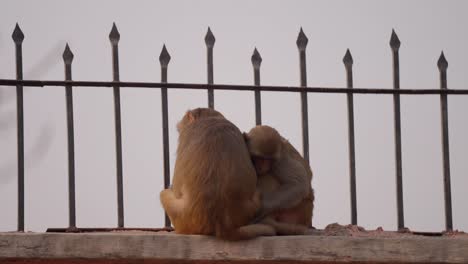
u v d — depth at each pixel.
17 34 16.41
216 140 14.35
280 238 14.04
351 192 16.72
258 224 14.52
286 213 15.70
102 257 14.01
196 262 14.02
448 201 16.88
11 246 14.08
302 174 15.47
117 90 16.52
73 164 16.42
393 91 16.80
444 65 16.91
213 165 14.13
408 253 14.10
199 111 15.94
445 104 16.88
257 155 15.05
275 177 15.55
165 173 16.52
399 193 16.80
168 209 14.66
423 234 16.84
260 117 16.58
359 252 14.07
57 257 14.05
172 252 13.98
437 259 14.11
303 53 16.75
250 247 13.99
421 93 16.83
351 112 16.72
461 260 14.12
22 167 16.25
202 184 14.07
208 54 16.61
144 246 14.01
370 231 17.05
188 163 14.33
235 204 14.05
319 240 14.06
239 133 14.85
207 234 14.15
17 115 16.27
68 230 16.33
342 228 16.38
